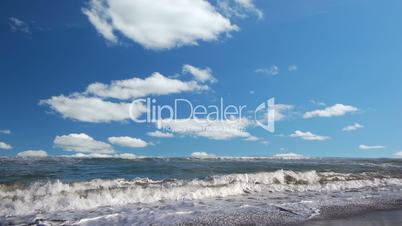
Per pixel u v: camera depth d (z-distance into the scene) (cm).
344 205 1302
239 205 1230
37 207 1077
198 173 1939
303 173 1988
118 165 2253
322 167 2562
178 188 1407
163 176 1800
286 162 3069
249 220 1017
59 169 1928
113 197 1235
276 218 1052
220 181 1659
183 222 973
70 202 1134
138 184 1481
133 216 1024
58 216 999
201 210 1128
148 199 1283
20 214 1010
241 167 2311
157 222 967
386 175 2241
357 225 1005
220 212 1106
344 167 2633
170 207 1166
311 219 1058
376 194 1620
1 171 1697
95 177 1684
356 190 1745
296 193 1585
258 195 1486
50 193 1230
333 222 1033
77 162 2317
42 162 2234
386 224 1031
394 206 1325
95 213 1049
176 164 2416
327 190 1719
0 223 909
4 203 1067
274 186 1677
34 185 1306
